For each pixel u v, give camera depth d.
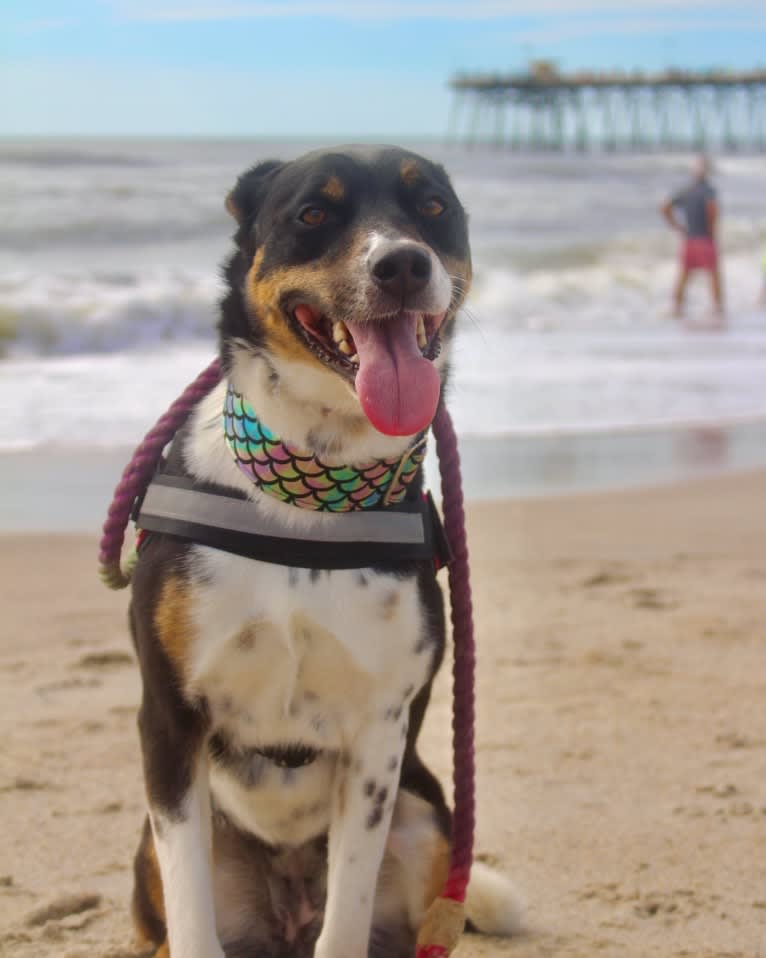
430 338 1.41
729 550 2.79
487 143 33.06
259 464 1.37
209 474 1.39
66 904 1.53
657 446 3.83
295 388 1.36
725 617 2.33
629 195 11.51
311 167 1.43
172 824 1.37
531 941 1.50
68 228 7.67
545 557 2.71
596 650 2.15
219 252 7.37
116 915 1.53
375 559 1.37
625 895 1.56
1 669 2.05
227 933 1.49
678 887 1.57
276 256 1.41
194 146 19.81
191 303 5.42
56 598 2.37
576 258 7.99
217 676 1.38
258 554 1.36
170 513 1.38
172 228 7.86
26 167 10.74
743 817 1.70
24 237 7.47
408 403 1.35
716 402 4.46
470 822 1.43
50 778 1.76
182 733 1.38
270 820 1.45
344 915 1.40
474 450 3.71
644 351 5.53
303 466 1.36
